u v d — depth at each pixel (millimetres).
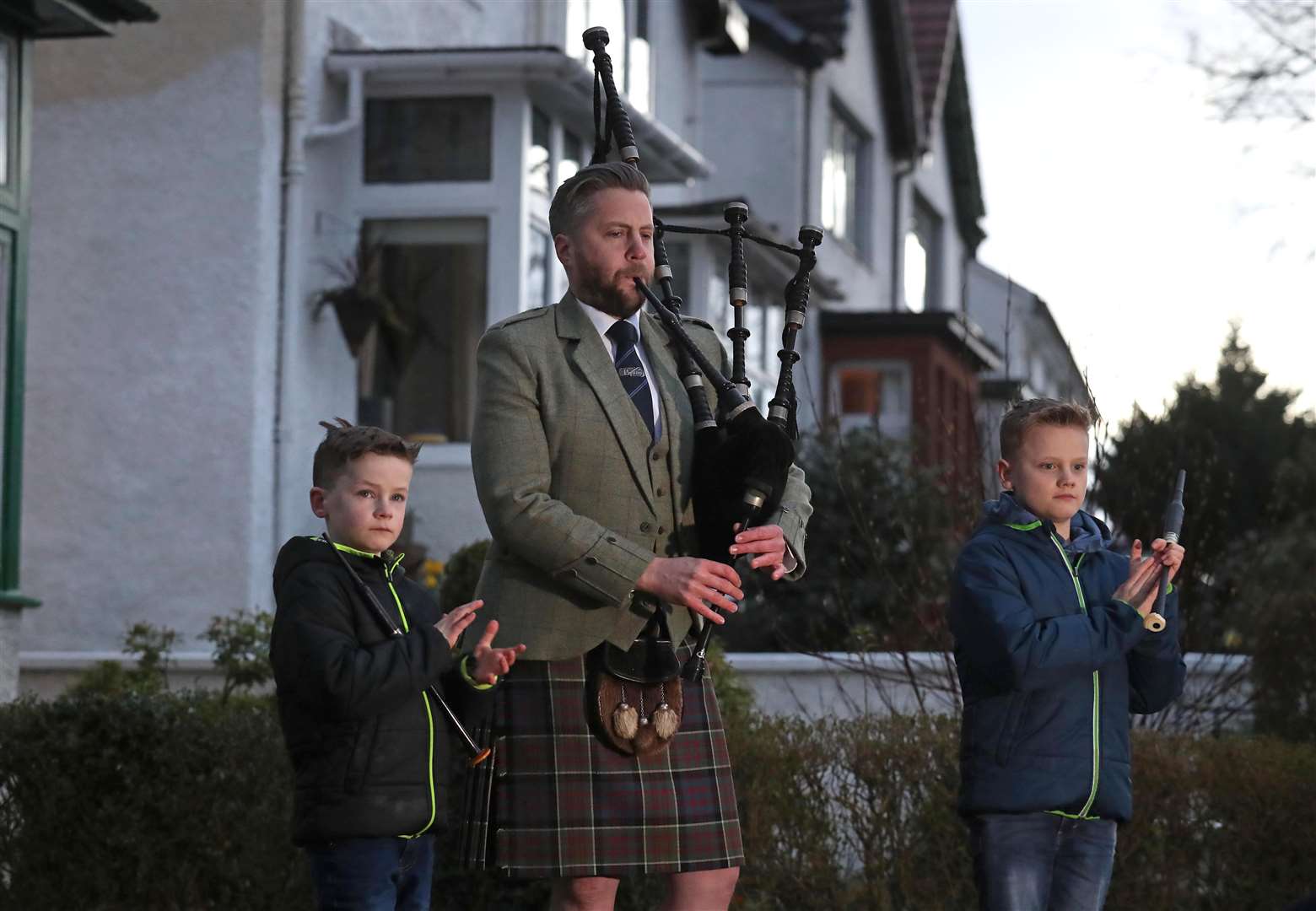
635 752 5414
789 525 5543
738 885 8203
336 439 5797
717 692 9359
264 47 15930
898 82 33031
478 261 17078
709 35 25062
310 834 5520
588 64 17219
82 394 15961
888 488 16609
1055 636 5758
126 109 16078
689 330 5934
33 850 8344
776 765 8258
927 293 38594
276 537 15906
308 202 16516
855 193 32469
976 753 5953
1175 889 8031
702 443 5520
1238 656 10898
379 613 5602
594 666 5453
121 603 15695
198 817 8367
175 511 15695
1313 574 11094
